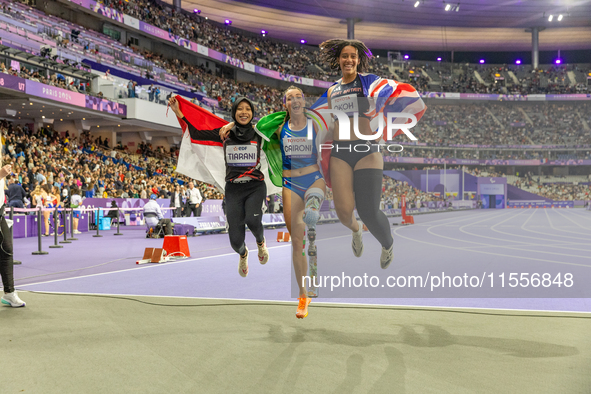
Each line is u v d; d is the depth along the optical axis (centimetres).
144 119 2625
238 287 569
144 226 2042
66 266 779
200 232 1573
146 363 288
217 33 4275
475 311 426
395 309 435
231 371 274
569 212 3891
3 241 441
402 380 260
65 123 2627
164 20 3550
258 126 434
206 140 520
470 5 4578
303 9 4472
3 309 438
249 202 439
